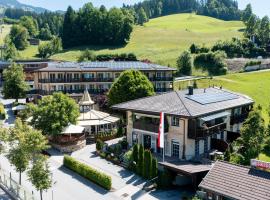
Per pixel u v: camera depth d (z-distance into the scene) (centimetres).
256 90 10244
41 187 3950
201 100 5725
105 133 7106
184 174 4556
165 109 5406
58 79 9831
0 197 4438
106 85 10275
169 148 5488
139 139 5919
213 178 3759
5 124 8144
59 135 6494
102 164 5528
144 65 10794
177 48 18500
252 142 5200
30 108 7044
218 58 14175
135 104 5925
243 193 3416
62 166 5534
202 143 5488
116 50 19375
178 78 12550
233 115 6253
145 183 4744
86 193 4509
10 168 5425
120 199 4316
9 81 10038
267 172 3544
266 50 16825
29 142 4194
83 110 7819
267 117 7831
